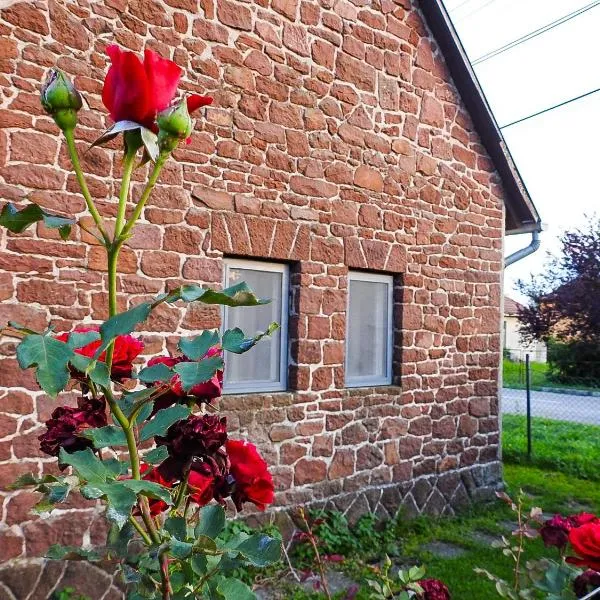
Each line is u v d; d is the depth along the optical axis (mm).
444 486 5973
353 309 5492
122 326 750
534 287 17328
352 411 5254
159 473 965
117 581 3916
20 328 819
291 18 4980
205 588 895
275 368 4949
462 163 6332
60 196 3797
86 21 3932
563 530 1576
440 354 6023
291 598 4023
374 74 5566
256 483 1029
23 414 3604
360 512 5250
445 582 4367
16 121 3656
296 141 4965
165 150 810
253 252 4648
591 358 18297
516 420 12750
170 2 4309
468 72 6156
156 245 4164
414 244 5832
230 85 4590
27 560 3598
